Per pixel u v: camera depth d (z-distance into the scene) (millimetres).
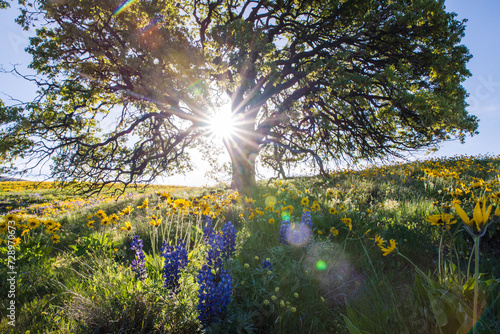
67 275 3674
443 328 1962
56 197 19984
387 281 2873
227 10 15461
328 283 3146
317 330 2490
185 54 10844
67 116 11469
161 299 2535
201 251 3734
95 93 11797
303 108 14266
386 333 2033
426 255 3775
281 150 13789
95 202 15609
